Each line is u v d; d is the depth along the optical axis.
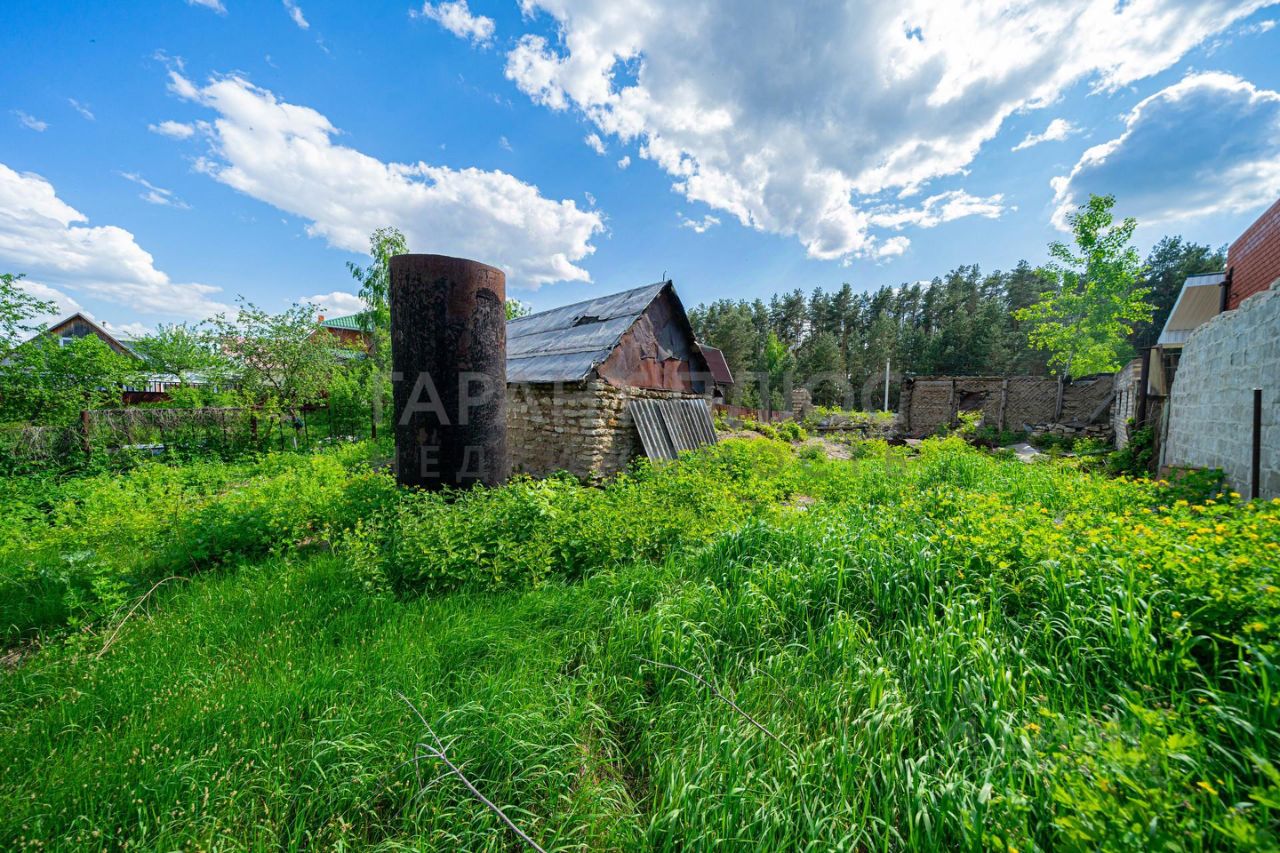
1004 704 2.04
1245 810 1.35
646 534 4.02
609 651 2.76
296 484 6.08
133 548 4.05
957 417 16.44
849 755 1.89
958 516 3.76
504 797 1.85
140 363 10.57
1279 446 4.12
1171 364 8.24
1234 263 9.28
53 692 2.30
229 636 2.78
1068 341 17.91
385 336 14.67
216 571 3.81
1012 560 2.98
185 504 4.77
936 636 2.45
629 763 2.15
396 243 14.30
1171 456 6.88
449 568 3.41
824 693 2.28
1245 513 3.17
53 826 1.66
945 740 1.93
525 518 3.98
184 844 1.61
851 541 3.53
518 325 11.01
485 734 2.05
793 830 1.69
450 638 2.73
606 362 7.04
